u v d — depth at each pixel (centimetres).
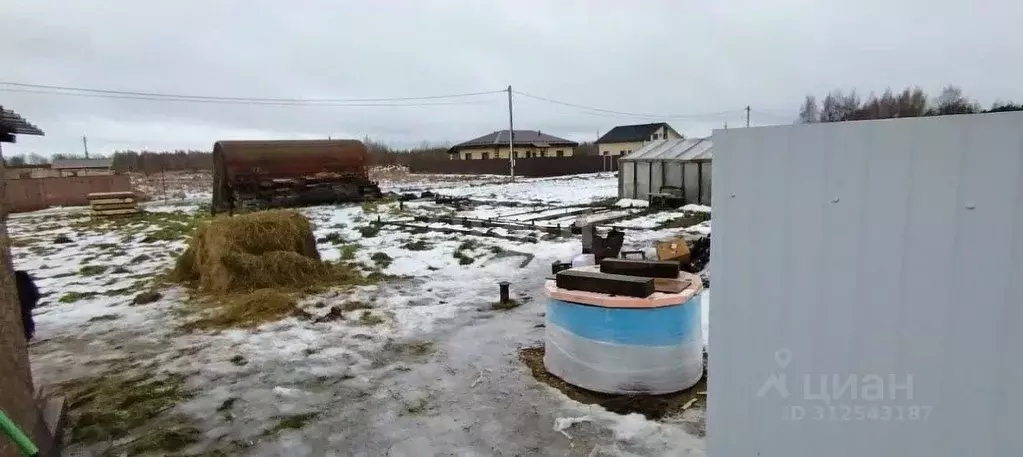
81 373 440
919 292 142
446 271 793
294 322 557
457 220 1293
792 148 157
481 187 2769
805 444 167
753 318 171
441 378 407
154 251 1053
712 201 175
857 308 151
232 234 723
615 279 363
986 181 129
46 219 1733
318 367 437
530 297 636
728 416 181
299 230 786
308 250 802
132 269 876
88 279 800
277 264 712
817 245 156
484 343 482
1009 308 129
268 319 569
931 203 137
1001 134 126
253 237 738
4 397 268
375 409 361
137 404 379
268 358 460
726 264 175
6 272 298
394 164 5325
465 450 308
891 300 146
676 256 470
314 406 369
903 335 145
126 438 334
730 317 176
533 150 5256
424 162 4541
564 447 307
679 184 1605
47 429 316
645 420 331
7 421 219
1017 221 126
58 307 643
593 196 2045
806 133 154
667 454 296
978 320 134
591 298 362
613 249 512
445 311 586
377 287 699
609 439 313
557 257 862
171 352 483
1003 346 131
